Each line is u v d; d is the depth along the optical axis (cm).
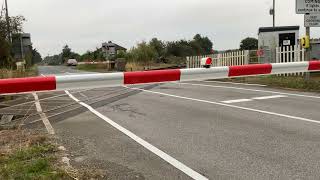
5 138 782
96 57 8056
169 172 585
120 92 1570
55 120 1004
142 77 939
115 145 741
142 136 806
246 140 753
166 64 4609
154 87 1788
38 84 851
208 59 1006
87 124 945
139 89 1691
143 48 4869
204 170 590
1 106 1259
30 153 664
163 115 1040
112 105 1238
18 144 733
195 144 733
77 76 880
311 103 1182
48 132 852
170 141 759
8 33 3584
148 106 1205
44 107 1195
